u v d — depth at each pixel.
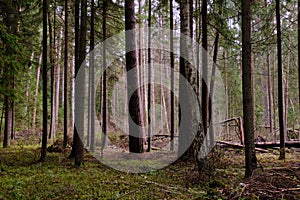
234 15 11.26
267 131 22.11
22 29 14.90
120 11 13.20
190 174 6.97
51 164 9.54
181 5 10.02
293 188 5.29
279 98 10.57
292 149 13.14
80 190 6.06
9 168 8.79
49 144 16.89
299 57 10.46
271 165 8.88
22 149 14.39
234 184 5.84
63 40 20.12
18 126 23.98
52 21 17.19
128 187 6.40
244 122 6.54
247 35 6.55
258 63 29.75
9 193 5.74
